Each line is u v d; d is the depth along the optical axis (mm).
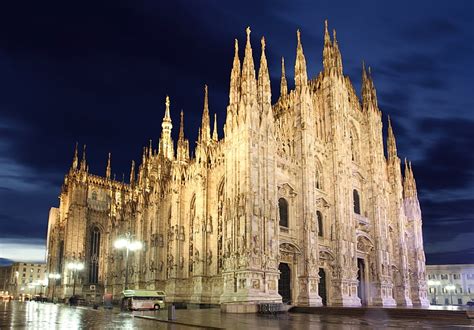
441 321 36844
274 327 26719
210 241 65688
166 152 101938
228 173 55938
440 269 137375
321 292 63031
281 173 59812
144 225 89062
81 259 110000
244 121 54906
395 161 85250
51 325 27875
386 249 74562
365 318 40156
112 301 81500
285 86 70062
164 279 78312
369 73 85125
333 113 70500
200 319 34594
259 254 51250
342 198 67438
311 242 59062
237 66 60000
